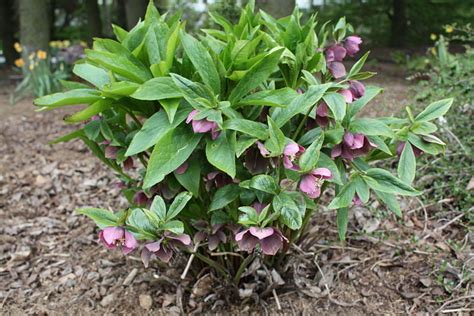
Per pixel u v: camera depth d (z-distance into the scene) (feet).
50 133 7.22
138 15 12.85
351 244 3.72
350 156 2.55
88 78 2.73
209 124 2.28
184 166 2.52
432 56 10.19
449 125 4.59
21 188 5.37
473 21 14.20
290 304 3.16
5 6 15.08
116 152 2.80
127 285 3.46
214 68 2.45
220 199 2.60
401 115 5.32
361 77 2.66
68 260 3.91
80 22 18.07
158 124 2.41
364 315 3.08
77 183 5.44
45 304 3.38
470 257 3.42
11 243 4.22
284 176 2.69
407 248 3.61
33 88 9.89
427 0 14.62
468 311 3.04
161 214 2.42
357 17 15.42
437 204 4.06
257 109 2.66
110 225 2.32
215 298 3.18
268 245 2.31
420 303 3.14
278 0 7.63
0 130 7.38
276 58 2.43
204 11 10.49
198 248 3.17
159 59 2.60
